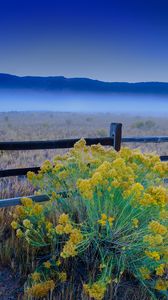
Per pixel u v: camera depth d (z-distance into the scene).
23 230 3.18
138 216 2.63
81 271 2.78
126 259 2.70
